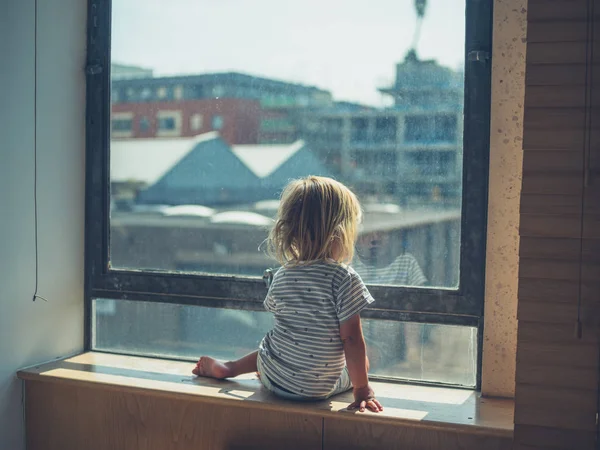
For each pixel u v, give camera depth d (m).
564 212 1.43
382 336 1.91
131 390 1.82
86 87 2.16
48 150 2.05
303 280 1.71
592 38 1.40
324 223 1.72
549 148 1.43
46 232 2.05
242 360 1.87
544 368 1.46
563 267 1.43
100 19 2.13
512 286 1.73
